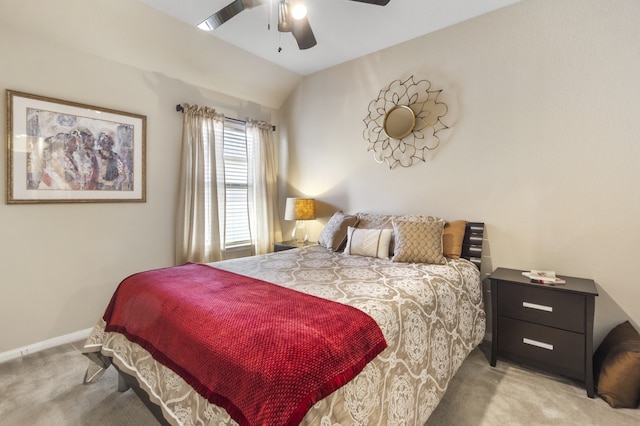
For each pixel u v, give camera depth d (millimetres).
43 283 2467
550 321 1999
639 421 1645
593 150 2182
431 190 2938
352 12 2582
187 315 1368
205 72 3320
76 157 2580
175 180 3234
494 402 1806
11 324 2332
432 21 2717
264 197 3953
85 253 2672
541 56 2357
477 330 2234
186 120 3207
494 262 2605
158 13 2627
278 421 883
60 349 2457
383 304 1482
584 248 2232
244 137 3852
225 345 1117
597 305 2197
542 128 2367
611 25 2100
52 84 2451
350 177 3539
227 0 2459
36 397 1854
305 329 1167
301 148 4020
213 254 3418
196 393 1146
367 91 3355
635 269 2062
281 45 3170
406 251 2418
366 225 3010
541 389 1932
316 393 972
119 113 2805
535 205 2414
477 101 2656
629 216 2074
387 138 3205
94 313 2730
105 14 2490
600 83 2145
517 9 2449
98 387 1961
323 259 2561
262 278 1948
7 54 2252
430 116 2918
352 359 1139
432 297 1759
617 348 1833
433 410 1592
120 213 2861
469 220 2723
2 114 2246
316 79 3830
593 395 1860
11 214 2309
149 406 1467
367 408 1164
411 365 1464
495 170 2582
